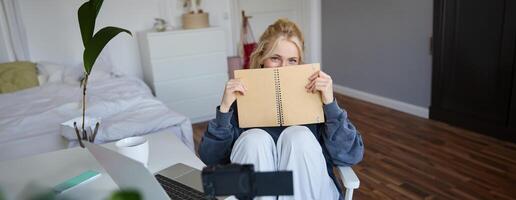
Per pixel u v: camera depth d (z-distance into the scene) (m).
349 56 4.21
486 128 2.96
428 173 2.46
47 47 3.49
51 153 1.28
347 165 1.35
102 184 1.05
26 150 1.88
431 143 2.91
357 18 3.97
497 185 2.27
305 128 1.25
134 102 2.42
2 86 2.94
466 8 2.91
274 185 0.62
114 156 0.86
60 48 3.54
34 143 1.91
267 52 1.41
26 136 2.00
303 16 4.61
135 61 3.80
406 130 3.20
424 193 2.23
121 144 1.26
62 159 1.23
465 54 3.00
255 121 1.28
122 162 0.82
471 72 2.99
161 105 2.46
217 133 1.35
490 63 2.84
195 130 3.48
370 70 3.99
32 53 3.45
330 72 4.56
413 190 2.27
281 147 1.24
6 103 2.61
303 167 1.17
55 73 3.24
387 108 3.83
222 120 1.33
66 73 3.27
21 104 2.56
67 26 3.52
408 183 2.35
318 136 1.41
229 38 4.15
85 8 1.22
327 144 1.35
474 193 2.20
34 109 2.44
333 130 1.31
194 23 3.54
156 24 3.54
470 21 2.90
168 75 3.45
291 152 1.17
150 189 0.74
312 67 1.25
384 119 3.51
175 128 2.18
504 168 2.46
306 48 4.66
